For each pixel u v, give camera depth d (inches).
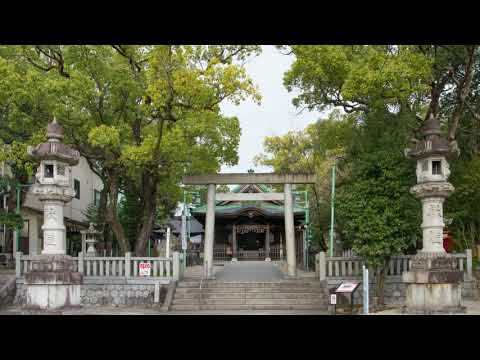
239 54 811.4
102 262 813.9
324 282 788.6
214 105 810.2
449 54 786.2
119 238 915.4
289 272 901.2
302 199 1603.1
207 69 756.0
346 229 712.4
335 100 812.6
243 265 1380.4
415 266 601.6
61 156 608.1
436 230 605.0
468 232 915.4
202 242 1847.9
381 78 657.6
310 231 1241.4
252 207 1619.1
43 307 585.6
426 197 613.3
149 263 810.8
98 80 846.5
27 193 1178.0
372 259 693.9
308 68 756.0
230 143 970.1
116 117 898.7
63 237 621.3
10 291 788.0
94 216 1289.4
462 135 917.8
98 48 818.2
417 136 782.5
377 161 698.8
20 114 788.6
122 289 801.6
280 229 1749.5
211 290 791.1
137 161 788.0
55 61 859.4
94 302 797.9
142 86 869.2
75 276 603.8
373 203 684.7
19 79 749.3
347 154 847.7
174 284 792.9
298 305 748.6
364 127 786.2
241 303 756.6
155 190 952.3
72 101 812.0
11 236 1208.2
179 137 802.2
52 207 614.2
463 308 574.9
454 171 816.3
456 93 861.2
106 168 916.0
